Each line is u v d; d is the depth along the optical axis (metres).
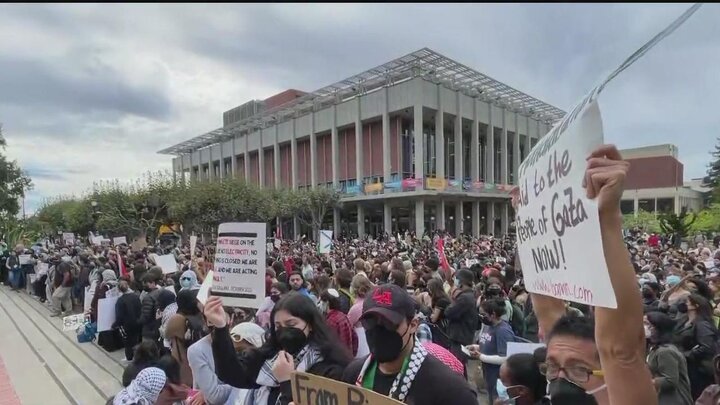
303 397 2.05
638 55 0.83
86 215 40.59
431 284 6.17
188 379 4.21
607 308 1.19
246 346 3.05
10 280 17.80
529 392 2.22
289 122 50.75
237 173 49.47
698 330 4.34
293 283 6.53
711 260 12.44
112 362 7.72
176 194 33.34
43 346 8.90
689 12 0.70
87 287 11.03
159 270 7.87
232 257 3.05
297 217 44.62
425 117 42.66
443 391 1.78
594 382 1.45
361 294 5.48
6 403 5.91
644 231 36.31
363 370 2.05
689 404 3.21
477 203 45.25
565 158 1.35
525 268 1.86
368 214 46.41
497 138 50.78
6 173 34.91
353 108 44.47
